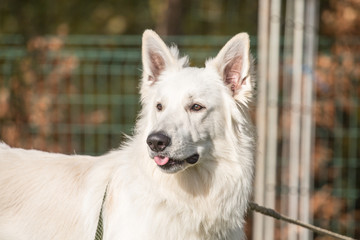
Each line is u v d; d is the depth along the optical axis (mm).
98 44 15414
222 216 5977
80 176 6383
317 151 12328
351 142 12773
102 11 20156
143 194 5824
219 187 5949
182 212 5871
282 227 10555
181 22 16516
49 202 6336
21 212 6422
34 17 18594
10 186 6547
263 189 8844
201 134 5863
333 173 12484
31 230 6324
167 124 5691
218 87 6125
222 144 5988
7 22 18875
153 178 5816
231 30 18953
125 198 5891
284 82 10500
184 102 5891
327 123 12219
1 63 12953
